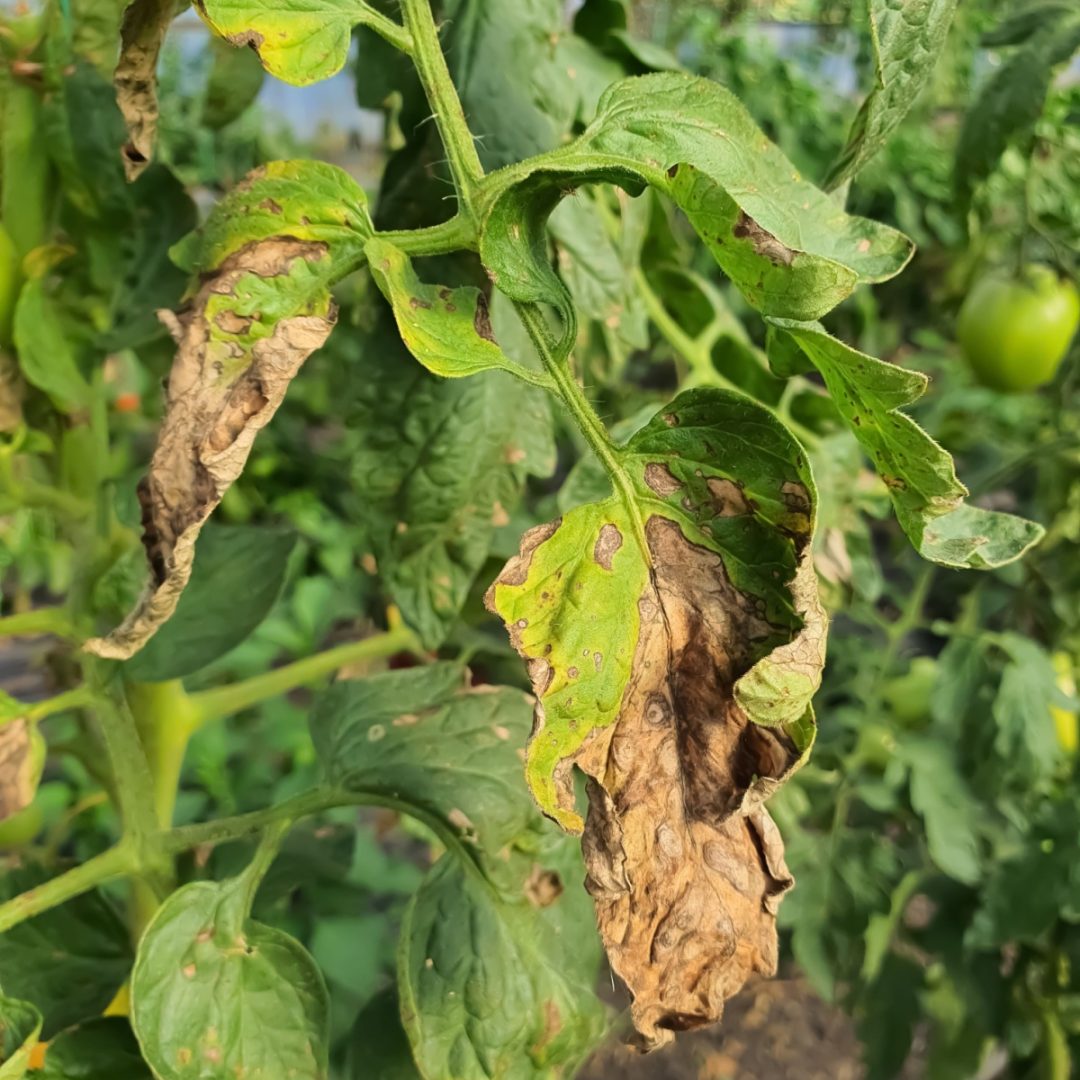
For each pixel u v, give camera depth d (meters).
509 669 0.41
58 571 0.78
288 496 0.89
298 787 0.75
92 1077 0.26
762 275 0.16
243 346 0.20
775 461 0.18
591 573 0.18
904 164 0.71
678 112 0.19
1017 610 0.62
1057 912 0.47
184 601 0.29
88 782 0.73
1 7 0.29
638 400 0.42
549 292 0.18
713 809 0.19
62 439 0.30
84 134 0.27
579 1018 0.28
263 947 0.26
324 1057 0.25
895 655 0.64
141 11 0.20
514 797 0.28
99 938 0.32
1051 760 0.50
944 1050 0.61
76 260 0.29
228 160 0.49
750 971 0.19
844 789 0.56
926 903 0.80
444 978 0.27
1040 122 0.51
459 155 0.19
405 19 0.19
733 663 0.19
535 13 0.28
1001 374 0.57
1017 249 0.56
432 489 0.29
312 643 0.89
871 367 0.15
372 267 0.19
